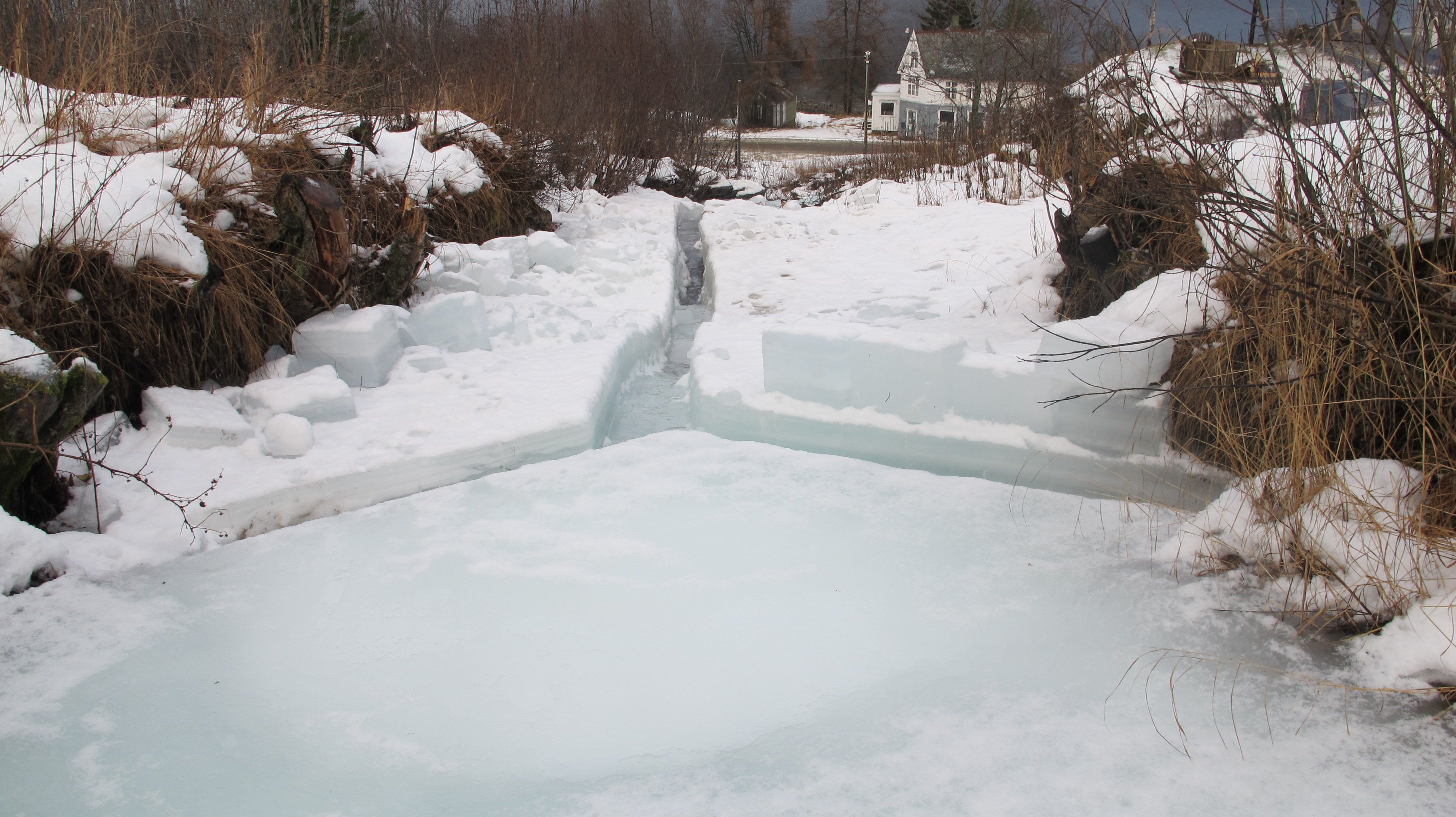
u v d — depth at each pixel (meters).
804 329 4.25
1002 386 3.91
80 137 4.86
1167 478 3.54
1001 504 3.47
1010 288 6.20
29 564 2.95
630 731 2.36
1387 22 2.71
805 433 4.24
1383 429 2.96
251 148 5.14
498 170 8.66
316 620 2.85
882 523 3.35
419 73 9.66
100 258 4.05
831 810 2.04
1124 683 2.45
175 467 3.73
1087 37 4.22
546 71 12.08
